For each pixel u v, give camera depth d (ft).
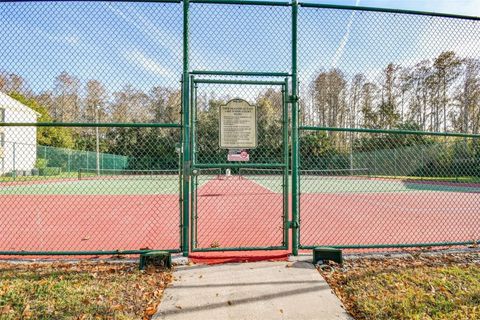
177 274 13.26
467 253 16.06
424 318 10.10
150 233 21.45
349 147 76.23
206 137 16.81
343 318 10.32
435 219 26.73
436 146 69.82
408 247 16.65
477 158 64.69
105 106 30.48
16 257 15.58
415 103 66.95
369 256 15.46
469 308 10.69
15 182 68.33
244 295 11.55
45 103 24.90
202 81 15.08
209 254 15.49
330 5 15.67
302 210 31.76
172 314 10.43
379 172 77.97
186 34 15.16
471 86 53.11
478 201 40.47
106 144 93.76
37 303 10.89
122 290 11.87
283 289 11.97
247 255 15.39
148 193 53.93
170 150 75.15
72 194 51.70
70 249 17.67
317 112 43.24
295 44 15.56
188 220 15.23
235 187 64.90
